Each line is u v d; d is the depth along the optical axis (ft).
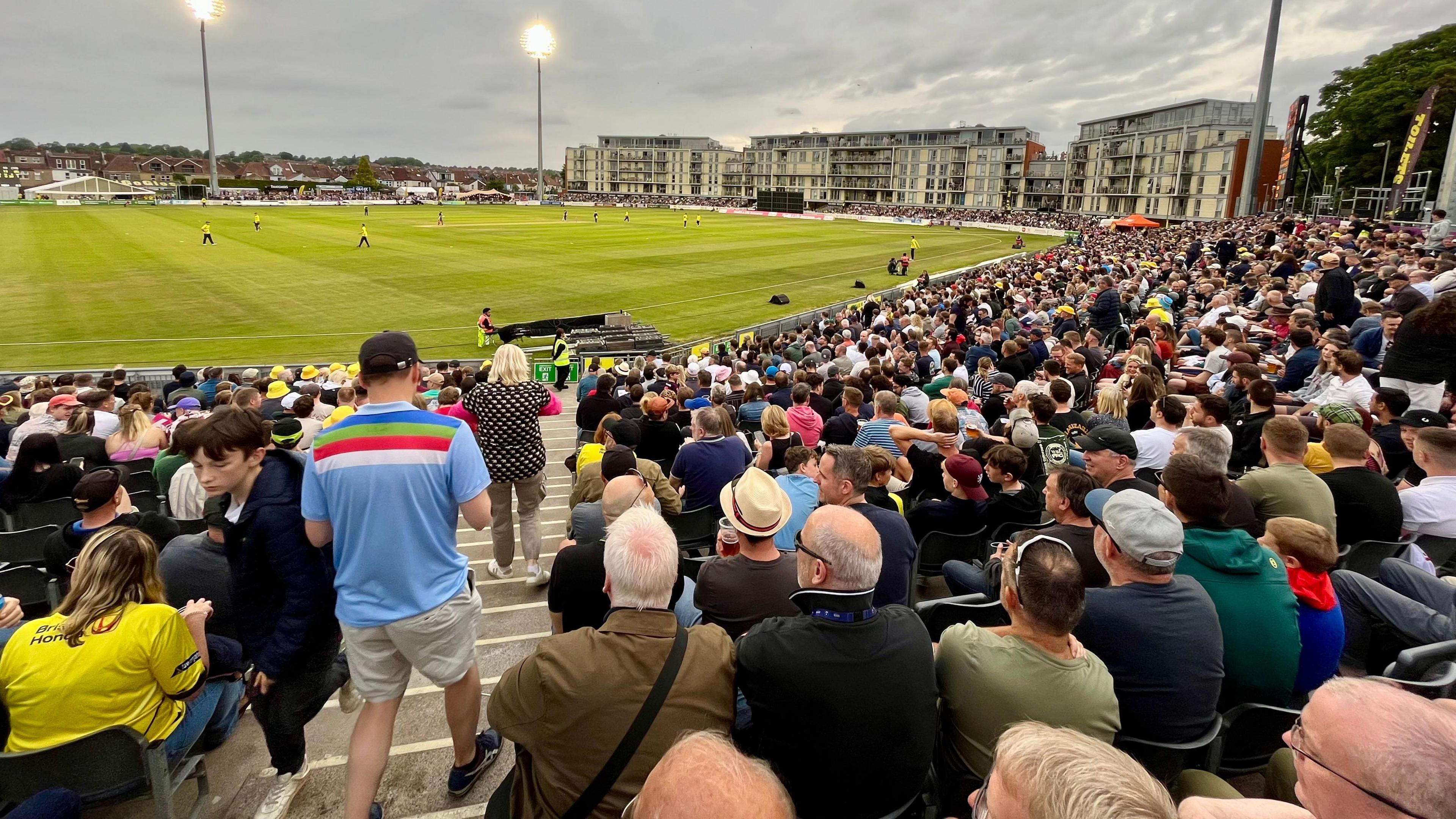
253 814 11.30
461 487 10.02
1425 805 4.71
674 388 39.32
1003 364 41.81
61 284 106.73
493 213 326.85
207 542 13.41
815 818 8.57
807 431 26.21
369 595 9.86
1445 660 10.92
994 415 29.66
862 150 501.15
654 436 25.44
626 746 7.80
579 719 7.86
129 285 107.34
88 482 14.56
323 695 11.23
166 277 114.62
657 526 8.86
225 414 9.96
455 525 10.54
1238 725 10.69
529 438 17.95
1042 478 20.95
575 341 79.66
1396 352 25.95
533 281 121.80
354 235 192.65
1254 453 23.21
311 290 107.24
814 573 8.55
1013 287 99.40
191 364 68.85
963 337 58.75
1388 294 47.60
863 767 8.14
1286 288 54.03
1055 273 111.75
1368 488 15.92
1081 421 24.61
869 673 8.13
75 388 38.17
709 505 19.20
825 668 8.08
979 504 17.48
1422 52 178.60
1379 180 182.19
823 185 523.70
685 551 19.02
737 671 8.59
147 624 10.05
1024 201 440.45
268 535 10.08
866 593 8.38
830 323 82.84
